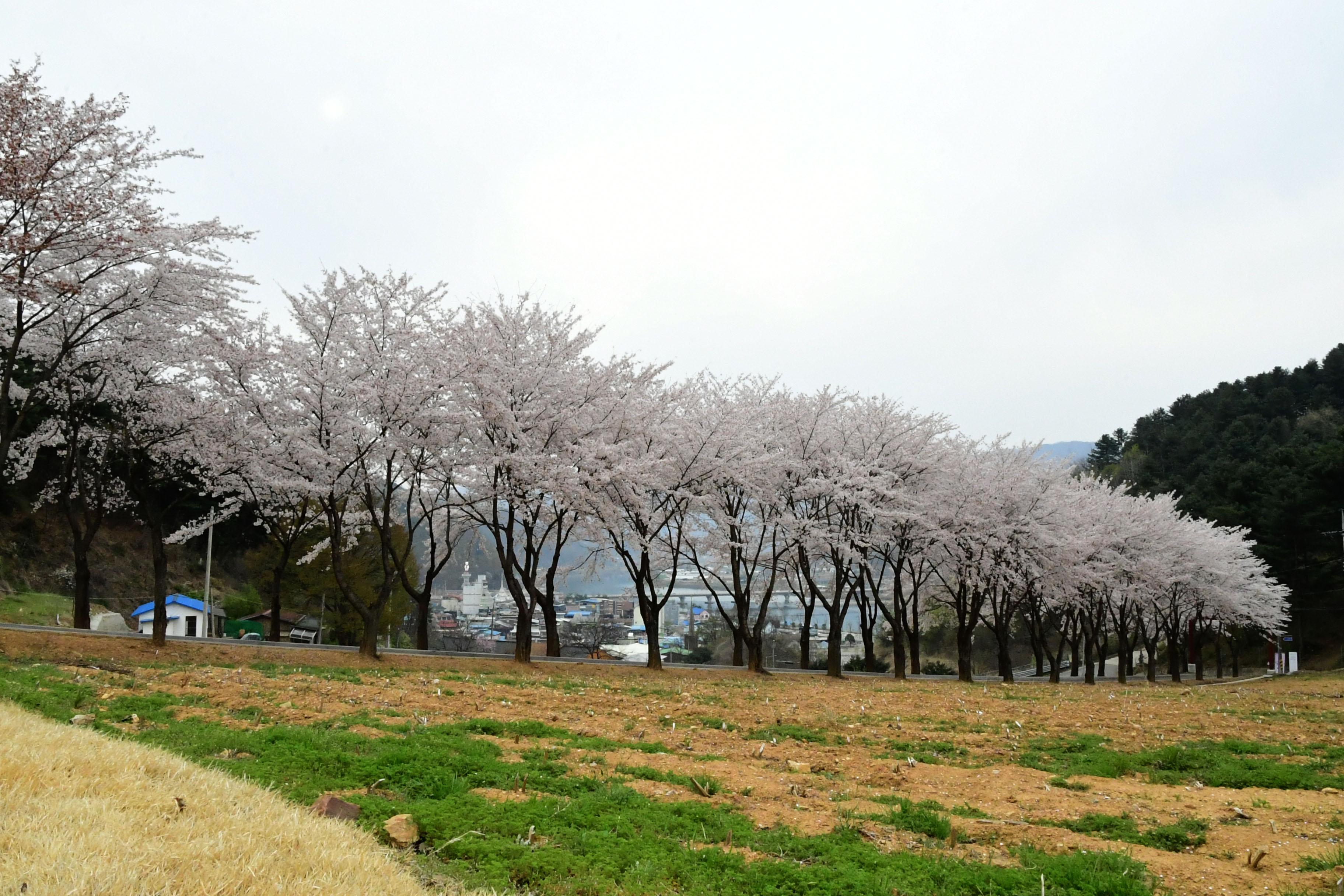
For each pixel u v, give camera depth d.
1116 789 11.33
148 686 15.08
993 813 9.73
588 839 7.43
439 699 16.42
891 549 39.34
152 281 23.28
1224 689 37.59
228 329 26.06
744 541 33.56
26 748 7.21
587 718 15.45
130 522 51.84
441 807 8.00
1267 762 13.48
